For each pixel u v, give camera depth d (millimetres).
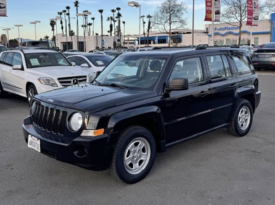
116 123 3756
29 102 8930
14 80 9531
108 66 5520
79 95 4199
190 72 4910
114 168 3873
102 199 3699
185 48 5484
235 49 6090
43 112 4145
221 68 5555
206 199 3678
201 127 5094
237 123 5918
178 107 4578
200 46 5531
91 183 4121
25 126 4422
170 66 4594
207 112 5137
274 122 7301
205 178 4262
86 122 3668
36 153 5227
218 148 5496
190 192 3857
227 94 5531
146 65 4777
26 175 4371
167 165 4727
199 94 4918
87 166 3693
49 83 8359
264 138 6070
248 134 6332
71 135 3754
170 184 4086
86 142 3607
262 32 50219
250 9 28516
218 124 5496
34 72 8789
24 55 9500
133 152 4086
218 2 26656
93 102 3861
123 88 4555
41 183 4125
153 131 4391
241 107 5977
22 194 3816
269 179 4219
